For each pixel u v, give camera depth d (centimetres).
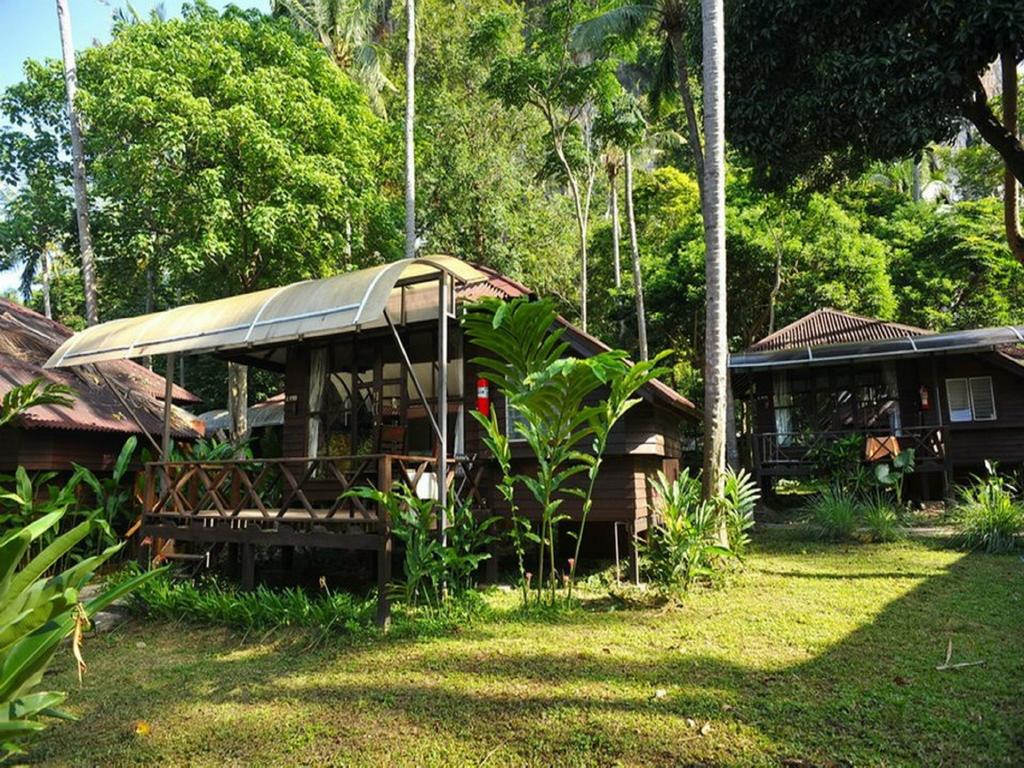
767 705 403
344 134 1444
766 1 943
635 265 2016
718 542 785
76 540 281
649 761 347
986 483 1180
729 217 2086
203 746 396
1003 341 1237
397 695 455
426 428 936
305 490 950
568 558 968
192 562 895
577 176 2427
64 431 1066
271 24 1575
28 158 1758
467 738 386
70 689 511
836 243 2025
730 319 2259
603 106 1983
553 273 2312
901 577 732
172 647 623
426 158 2008
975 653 480
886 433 1348
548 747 368
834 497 1127
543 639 566
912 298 2123
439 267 704
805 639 531
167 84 1241
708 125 866
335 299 661
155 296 2230
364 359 955
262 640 621
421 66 2323
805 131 1005
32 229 1694
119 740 412
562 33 1938
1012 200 1036
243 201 1333
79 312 2833
